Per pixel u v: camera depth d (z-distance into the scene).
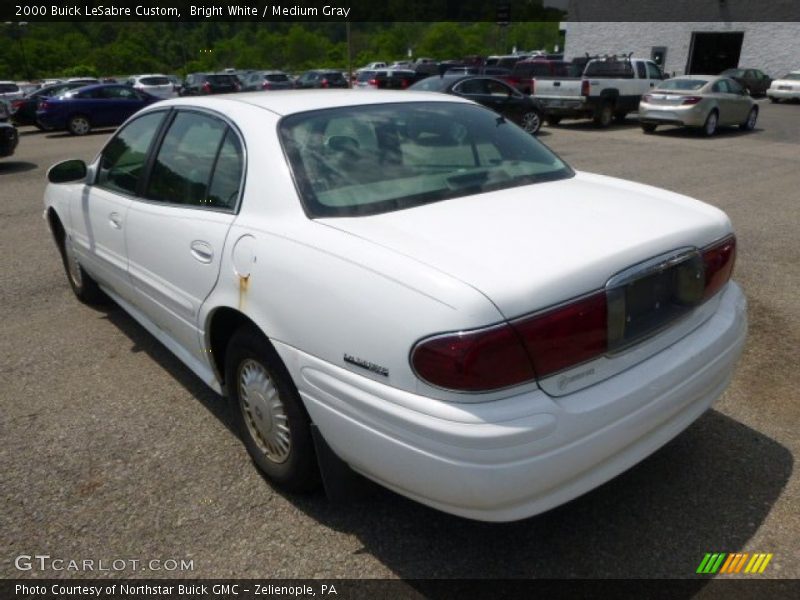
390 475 2.13
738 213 7.69
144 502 2.76
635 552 2.44
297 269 2.34
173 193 3.24
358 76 27.42
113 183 3.88
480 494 1.94
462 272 2.01
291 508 2.72
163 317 3.38
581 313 2.05
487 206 2.59
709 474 2.87
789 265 5.72
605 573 2.35
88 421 3.39
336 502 2.60
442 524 2.62
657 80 19.78
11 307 5.02
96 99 19.73
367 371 2.11
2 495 2.81
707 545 2.47
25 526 2.63
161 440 3.21
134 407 3.52
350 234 2.32
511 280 1.98
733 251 2.73
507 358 1.92
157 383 3.79
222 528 2.61
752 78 29.08
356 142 2.86
